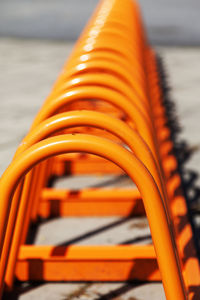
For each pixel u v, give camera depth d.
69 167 3.68
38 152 1.65
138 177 1.63
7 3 16.17
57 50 9.01
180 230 2.64
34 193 2.68
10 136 4.58
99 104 4.93
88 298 2.29
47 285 2.39
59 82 3.02
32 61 8.05
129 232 2.88
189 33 11.36
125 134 1.94
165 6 16.16
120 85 2.61
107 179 3.64
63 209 3.03
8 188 1.66
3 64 7.81
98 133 3.94
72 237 2.83
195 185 3.61
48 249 2.38
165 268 1.64
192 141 4.57
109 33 4.12
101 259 2.35
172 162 3.62
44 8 15.16
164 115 4.98
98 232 2.88
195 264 2.34
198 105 5.78
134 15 6.39
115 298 2.29
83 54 3.51
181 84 6.77
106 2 6.29
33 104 5.66
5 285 2.32
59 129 1.97
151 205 1.63
